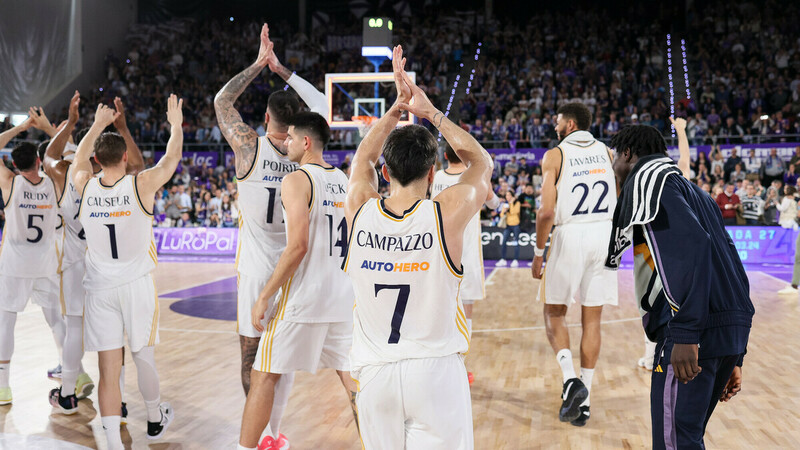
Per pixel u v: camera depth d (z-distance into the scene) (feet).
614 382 16.21
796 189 46.34
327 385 16.03
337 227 10.34
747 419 13.29
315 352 10.28
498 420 13.41
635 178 8.26
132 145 14.24
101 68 76.79
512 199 45.57
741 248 46.11
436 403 7.06
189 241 54.08
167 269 42.70
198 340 21.17
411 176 7.32
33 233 14.99
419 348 7.14
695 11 72.69
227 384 16.06
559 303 13.76
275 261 11.32
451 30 79.46
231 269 42.80
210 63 77.61
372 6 82.17
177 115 12.39
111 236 11.62
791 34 67.46
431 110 8.14
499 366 17.85
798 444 11.94
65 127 14.30
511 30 78.43
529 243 48.55
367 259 7.27
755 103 59.16
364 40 38.52
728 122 55.77
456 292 7.34
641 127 9.02
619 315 25.86
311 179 10.02
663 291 8.18
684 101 60.44
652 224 7.84
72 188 13.61
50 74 69.67
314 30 82.43
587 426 13.04
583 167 13.61
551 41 74.49
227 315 25.94
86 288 11.75
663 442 8.07
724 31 70.95
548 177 13.66
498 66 72.33
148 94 73.51
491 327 23.48
